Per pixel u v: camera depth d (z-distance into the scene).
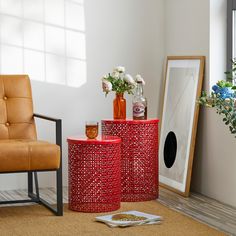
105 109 6.72
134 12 6.77
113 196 5.73
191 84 6.27
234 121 5.12
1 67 6.42
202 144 6.23
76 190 5.71
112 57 6.73
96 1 6.66
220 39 6.11
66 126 6.62
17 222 5.40
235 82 6.00
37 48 6.51
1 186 6.49
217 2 6.11
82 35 6.63
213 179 6.10
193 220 5.41
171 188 6.40
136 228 5.22
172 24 6.69
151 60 6.84
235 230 5.18
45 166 5.51
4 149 5.42
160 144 6.68
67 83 6.61
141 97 6.14
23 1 6.45
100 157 5.68
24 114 6.06
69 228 5.24
